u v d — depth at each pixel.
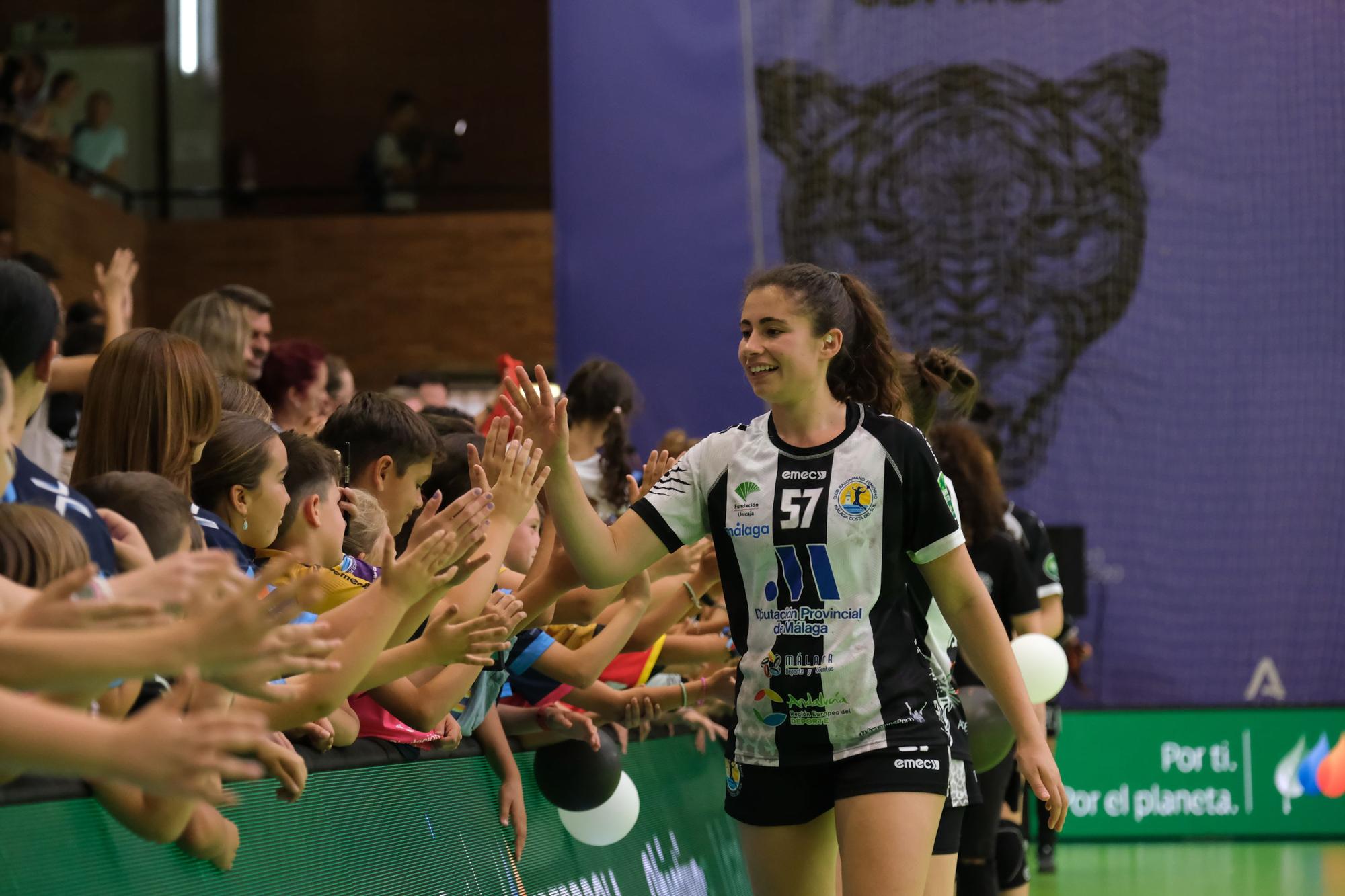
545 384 3.12
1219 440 9.12
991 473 5.34
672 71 9.27
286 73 17.78
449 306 15.01
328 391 6.39
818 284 3.25
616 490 5.29
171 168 17.00
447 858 3.19
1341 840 9.05
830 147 9.24
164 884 2.19
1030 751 3.19
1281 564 9.05
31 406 2.34
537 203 15.17
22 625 1.50
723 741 6.14
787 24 9.28
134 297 14.84
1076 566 9.07
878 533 3.16
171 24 17.03
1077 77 9.25
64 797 2.00
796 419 3.25
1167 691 9.13
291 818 2.56
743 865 6.08
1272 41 9.18
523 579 3.78
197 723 1.43
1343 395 9.07
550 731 3.75
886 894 3.03
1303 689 9.06
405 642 2.86
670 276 9.17
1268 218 9.16
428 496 4.01
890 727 3.13
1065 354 9.21
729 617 3.31
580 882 4.04
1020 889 5.62
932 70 9.28
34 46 16.97
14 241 11.98
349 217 15.09
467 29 17.73
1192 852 8.64
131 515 2.41
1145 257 9.19
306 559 3.14
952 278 9.23
